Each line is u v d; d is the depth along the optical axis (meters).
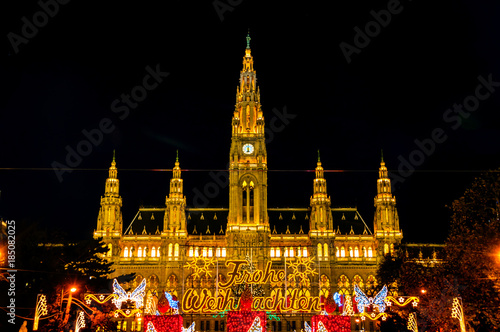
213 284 144.75
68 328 65.00
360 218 159.62
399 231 150.12
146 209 160.75
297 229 157.62
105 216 149.38
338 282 147.75
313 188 155.38
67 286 70.69
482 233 56.34
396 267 100.00
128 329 129.75
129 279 93.75
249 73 163.00
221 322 136.62
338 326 50.84
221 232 156.38
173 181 152.75
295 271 88.69
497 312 54.00
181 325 50.72
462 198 60.59
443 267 63.53
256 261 143.75
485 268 54.84
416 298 57.69
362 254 151.75
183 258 146.38
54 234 85.62
